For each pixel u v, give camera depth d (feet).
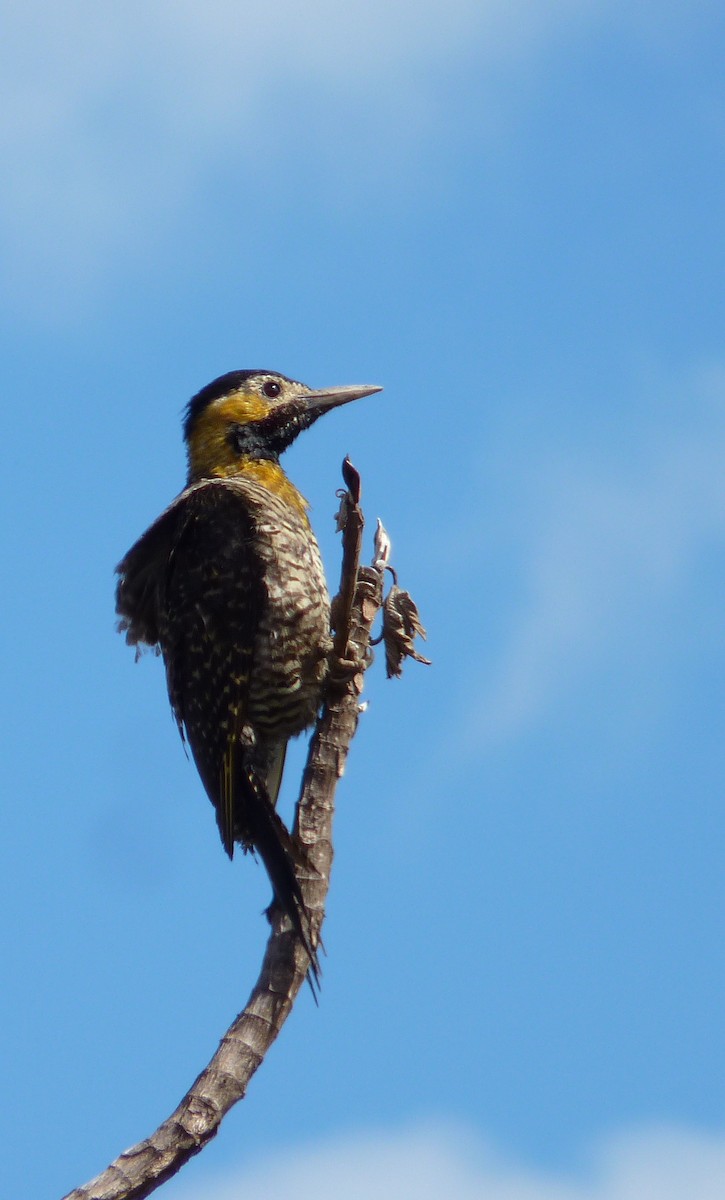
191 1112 24.45
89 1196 23.21
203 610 40.11
